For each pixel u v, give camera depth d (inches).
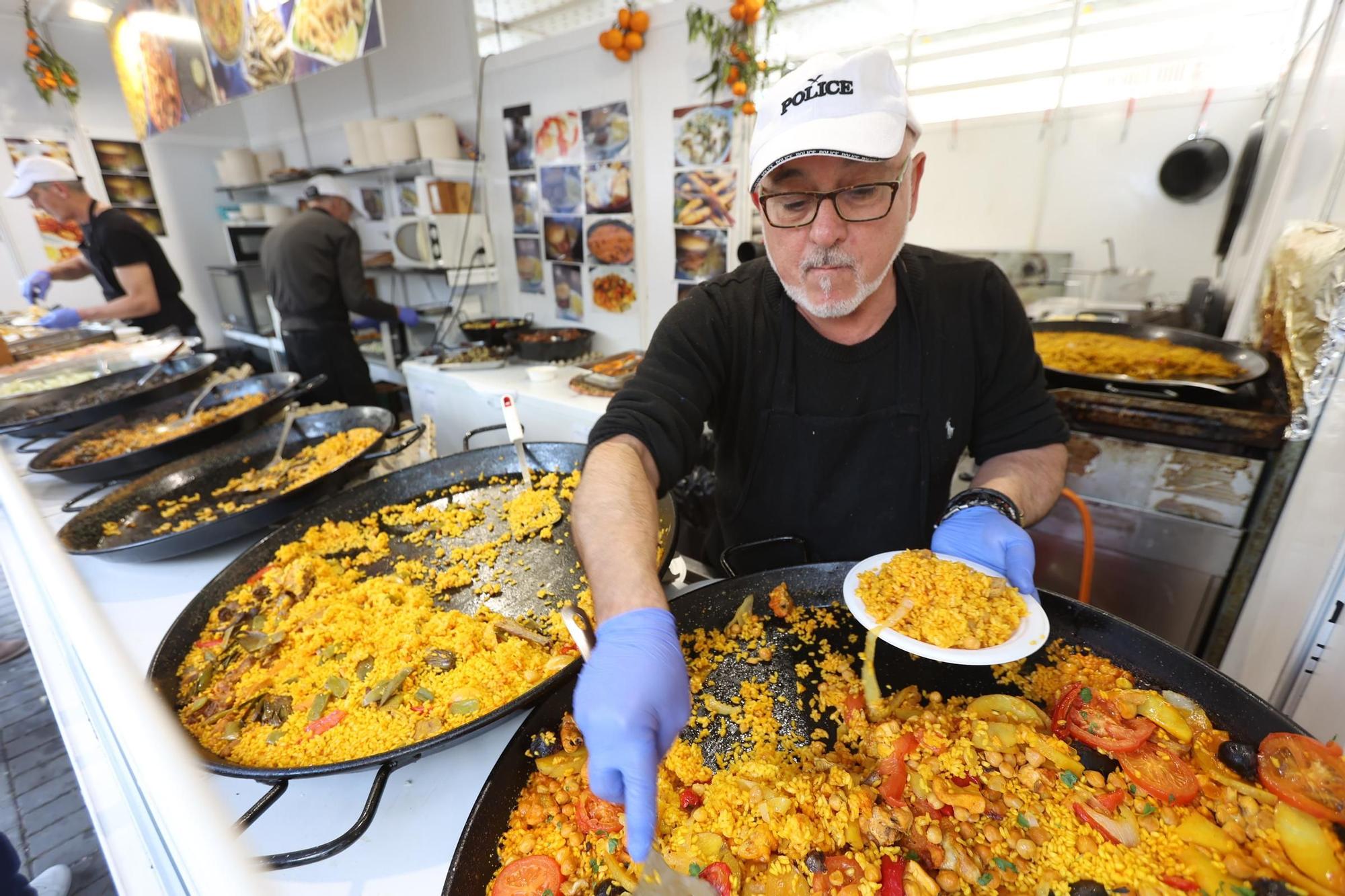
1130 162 91.3
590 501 32.9
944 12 95.4
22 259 179.9
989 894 24.0
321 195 119.8
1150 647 32.1
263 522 47.4
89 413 71.2
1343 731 41.9
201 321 211.0
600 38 98.3
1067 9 88.1
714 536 63.7
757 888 24.4
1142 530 64.0
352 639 36.9
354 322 160.6
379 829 27.0
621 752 23.2
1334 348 46.2
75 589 24.2
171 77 125.0
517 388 98.8
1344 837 23.5
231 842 13.6
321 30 78.9
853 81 33.4
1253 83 79.4
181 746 16.5
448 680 33.5
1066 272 100.3
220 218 208.8
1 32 163.5
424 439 71.0
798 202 37.2
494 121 126.7
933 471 46.0
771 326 44.9
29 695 83.8
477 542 47.1
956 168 105.8
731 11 85.3
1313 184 62.7
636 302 117.4
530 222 129.2
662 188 106.4
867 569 37.0
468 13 119.3
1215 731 28.4
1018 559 36.0
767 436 46.1
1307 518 48.2
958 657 29.2
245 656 35.9
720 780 27.9
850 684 33.0
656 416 37.9
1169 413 58.5
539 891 23.6
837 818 25.9
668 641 26.5
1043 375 47.6
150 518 52.8
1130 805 26.0
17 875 51.7
